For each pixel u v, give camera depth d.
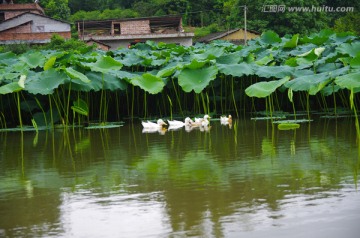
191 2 50.94
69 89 12.37
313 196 5.09
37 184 6.13
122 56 17.41
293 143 8.44
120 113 15.24
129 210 4.89
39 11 46.22
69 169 7.00
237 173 6.26
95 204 5.14
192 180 5.98
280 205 4.84
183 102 15.09
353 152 7.34
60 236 4.28
